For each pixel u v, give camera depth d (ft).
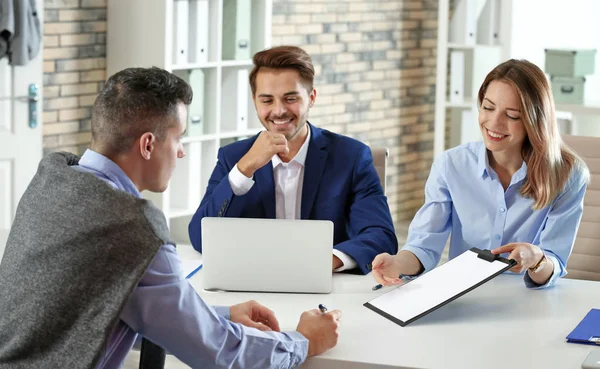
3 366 7.00
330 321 7.88
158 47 18.67
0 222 17.71
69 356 6.84
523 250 9.27
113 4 19.16
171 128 7.50
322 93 24.26
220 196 10.61
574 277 11.85
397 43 26.25
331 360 7.67
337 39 24.48
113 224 6.84
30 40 17.24
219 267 9.52
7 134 17.57
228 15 20.43
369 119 25.72
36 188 7.23
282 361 7.59
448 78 25.89
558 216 10.11
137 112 7.33
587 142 11.87
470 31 24.00
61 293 6.86
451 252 10.89
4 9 16.67
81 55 18.95
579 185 10.16
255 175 10.91
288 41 23.20
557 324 8.55
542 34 26.61
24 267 7.02
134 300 7.02
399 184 26.86
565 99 22.33
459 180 10.60
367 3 25.14
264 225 9.45
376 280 9.67
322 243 9.41
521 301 9.28
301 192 11.03
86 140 19.40
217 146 20.12
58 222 6.94
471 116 24.14
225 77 20.67
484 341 8.04
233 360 7.43
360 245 10.41
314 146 11.12
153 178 7.58
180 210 19.71
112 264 6.85
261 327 8.15
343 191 11.06
